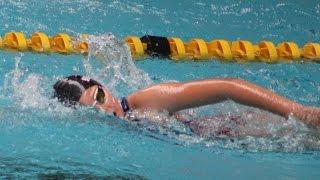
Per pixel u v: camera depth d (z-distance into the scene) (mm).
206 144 7887
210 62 12711
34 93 9273
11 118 8305
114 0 16516
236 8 16719
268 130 8117
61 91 8602
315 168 7316
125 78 10773
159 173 6965
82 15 14984
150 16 15531
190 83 8117
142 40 12961
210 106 8719
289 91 11219
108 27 14273
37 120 8297
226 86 7883
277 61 13125
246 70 12359
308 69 12656
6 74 10562
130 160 7312
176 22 15266
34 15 14586
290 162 7445
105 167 7062
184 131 8172
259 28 15391
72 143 7715
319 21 16219
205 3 16984
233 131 8195
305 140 7910
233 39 14438
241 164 7336
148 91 8305
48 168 6914
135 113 8289
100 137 7922
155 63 12266
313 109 7926
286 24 15828
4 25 13625
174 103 8148
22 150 7398
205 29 14969
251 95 7848
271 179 6930
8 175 6629
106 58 11391
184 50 12961
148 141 7895
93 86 8469
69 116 8398
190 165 7242
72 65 11539
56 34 13281
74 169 6941
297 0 17656
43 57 11953
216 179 6855
